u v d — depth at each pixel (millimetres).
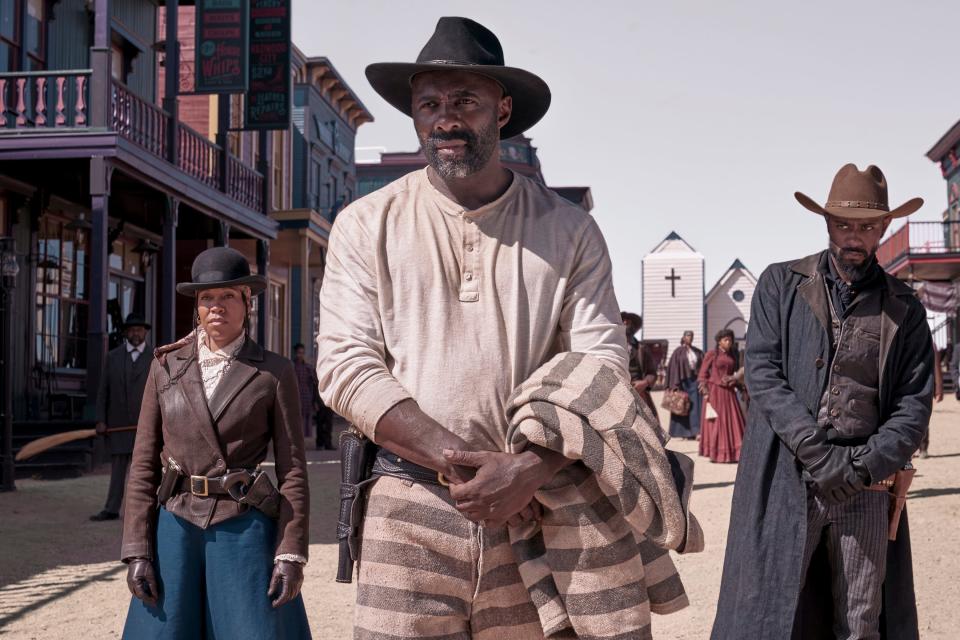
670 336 68125
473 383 2502
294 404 3756
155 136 17641
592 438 2324
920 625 5543
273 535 3611
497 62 2590
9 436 12250
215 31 18688
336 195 38938
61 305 18500
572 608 2398
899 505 3887
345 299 2568
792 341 4051
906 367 3975
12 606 6391
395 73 2656
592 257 2637
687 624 5770
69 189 17594
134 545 3564
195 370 3682
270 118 21312
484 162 2539
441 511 2473
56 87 16016
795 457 3881
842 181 4047
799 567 3785
